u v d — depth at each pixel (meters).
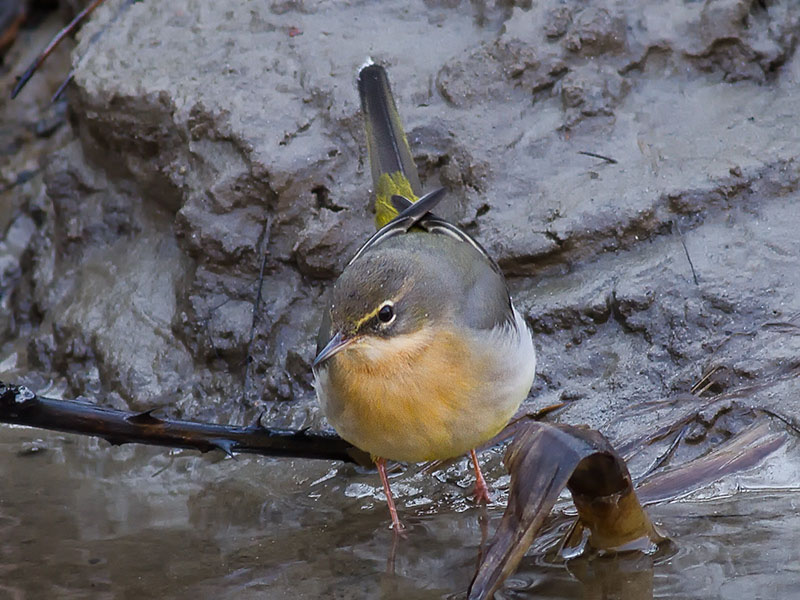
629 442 10.47
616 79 13.07
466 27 13.98
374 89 11.87
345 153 13.05
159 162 13.74
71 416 9.95
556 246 11.91
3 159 16.30
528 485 8.35
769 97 12.95
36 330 14.14
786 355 10.62
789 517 9.16
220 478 11.21
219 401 12.55
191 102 13.39
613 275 11.76
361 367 8.86
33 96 17.17
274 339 12.67
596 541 8.84
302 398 12.27
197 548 9.68
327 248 12.66
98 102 13.93
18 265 14.96
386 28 14.06
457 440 9.23
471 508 10.18
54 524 10.29
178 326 13.05
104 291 13.68
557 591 8.32
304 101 13.34
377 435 9.12
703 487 9.77
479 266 9.80
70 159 14.69
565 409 11.06
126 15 14.87
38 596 8.88
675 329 11.23
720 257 11.55
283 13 14.36
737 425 10.30
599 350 11.45
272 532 9.98
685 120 12.87
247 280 12.99
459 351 8.90
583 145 12.78
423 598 8.48
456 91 13.15
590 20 13.23
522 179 12.61
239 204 13.00
